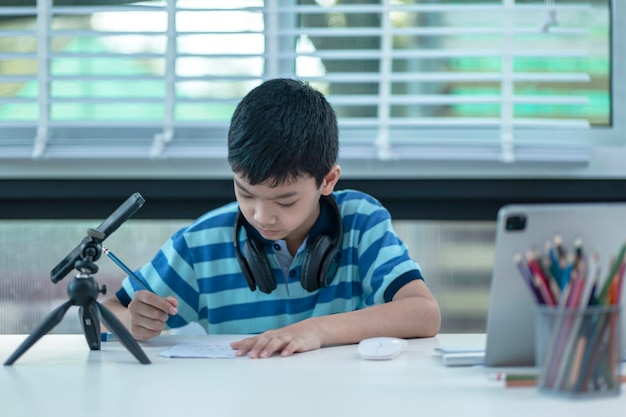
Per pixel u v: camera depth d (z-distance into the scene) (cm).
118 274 244
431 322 159
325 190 165
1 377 120
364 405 101
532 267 105
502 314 121
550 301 104
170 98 234
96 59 241
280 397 106
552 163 239
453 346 148
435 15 243
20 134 242
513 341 123
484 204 241
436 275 246
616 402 102
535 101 237
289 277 174
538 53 236
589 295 103
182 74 238
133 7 233
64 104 242
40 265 245
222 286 179
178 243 181
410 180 238
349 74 238
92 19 241
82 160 236
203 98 236
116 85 241
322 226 171
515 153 237
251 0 239
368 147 239
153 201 239
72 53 235
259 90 157
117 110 241
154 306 153
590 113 247
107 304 174
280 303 175
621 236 114
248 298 177
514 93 245
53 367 128
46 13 233
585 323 103
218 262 180
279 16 242
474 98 236
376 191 238
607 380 104
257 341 140
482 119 239
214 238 181
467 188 238
